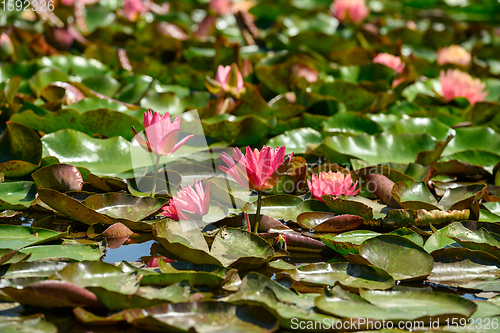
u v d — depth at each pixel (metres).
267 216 3.61
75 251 3.47
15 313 3.27
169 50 6.21
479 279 3.43
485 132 4.18
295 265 3.48
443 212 3.64
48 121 4.01
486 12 10.35
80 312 3.25
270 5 7.89
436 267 3.47
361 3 7.70
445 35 7.49
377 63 5.50
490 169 4.03
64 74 4.70
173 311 3.26
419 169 3.89
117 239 3.57
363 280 3.40
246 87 4.30
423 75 6.37
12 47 5.42
